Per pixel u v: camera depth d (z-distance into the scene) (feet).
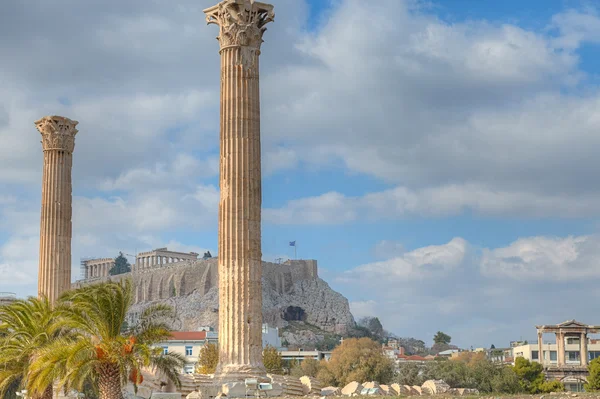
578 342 532.73
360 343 363.35
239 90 144.05
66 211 193.77
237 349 136.26
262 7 148.36
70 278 192.34
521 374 400.06
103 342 124.06
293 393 155.94
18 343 149.18
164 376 145.59
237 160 141.90
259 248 141.08
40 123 195.31
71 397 151.84
